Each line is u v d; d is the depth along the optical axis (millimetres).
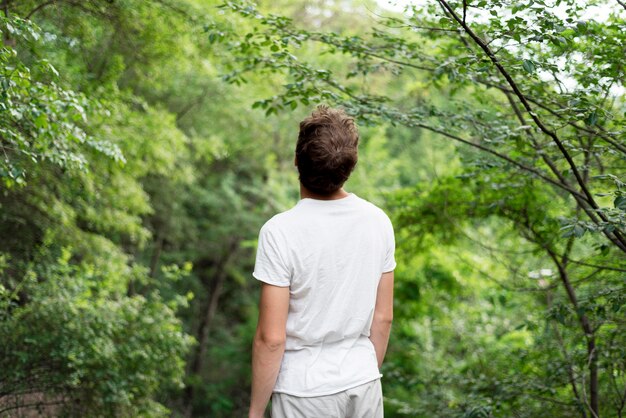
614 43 3271
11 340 5953
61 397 6539
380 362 1958
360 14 11711
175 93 12188
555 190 4902
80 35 6609
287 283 1812
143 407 6996
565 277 4570
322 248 1821
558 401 4469
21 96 4262
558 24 2775
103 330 6395
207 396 16219
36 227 8102
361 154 14156
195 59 8078
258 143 15219
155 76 8430
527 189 4770
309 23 12156
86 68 7184
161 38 7203
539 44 3604
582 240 4480
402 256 6414
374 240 1878
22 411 6211
